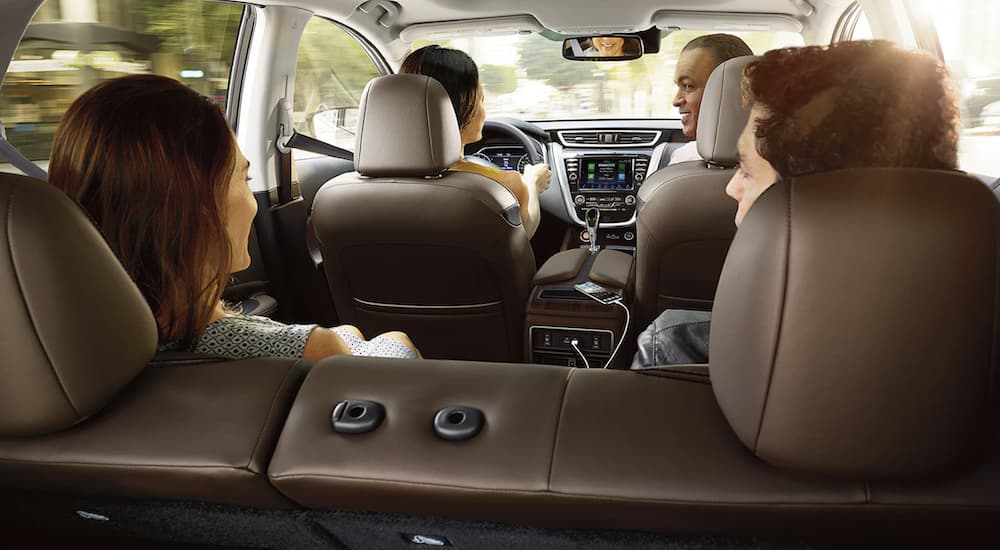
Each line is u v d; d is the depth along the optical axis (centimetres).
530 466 85
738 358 76
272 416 93
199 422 92
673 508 82
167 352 104
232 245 116
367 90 196
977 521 79
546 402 89
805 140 79
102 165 100
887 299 68
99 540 108
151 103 102
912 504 78
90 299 86
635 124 370
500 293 222
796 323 70
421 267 216
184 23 261
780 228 70
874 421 72
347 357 100
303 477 89
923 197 67
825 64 78
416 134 194
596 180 369
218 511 97
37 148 207
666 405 87
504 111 384
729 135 184
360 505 92
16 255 81
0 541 112
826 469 76
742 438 79
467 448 87
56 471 93
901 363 70
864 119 76
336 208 205
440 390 93
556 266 238
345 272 228
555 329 217
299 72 314
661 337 126
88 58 225
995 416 74
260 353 113
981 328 68
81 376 86
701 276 216
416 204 198
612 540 89
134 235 102
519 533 91
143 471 90
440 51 243
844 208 68
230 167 108
